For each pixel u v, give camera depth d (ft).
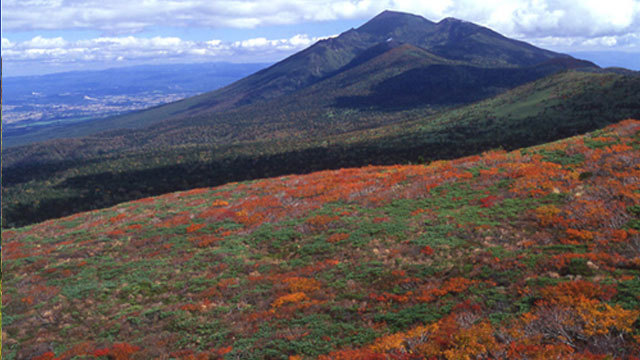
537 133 579.48
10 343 48.52
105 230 97.30
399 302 43.60
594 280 38.17
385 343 34.53
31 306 59.11
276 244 72.84
